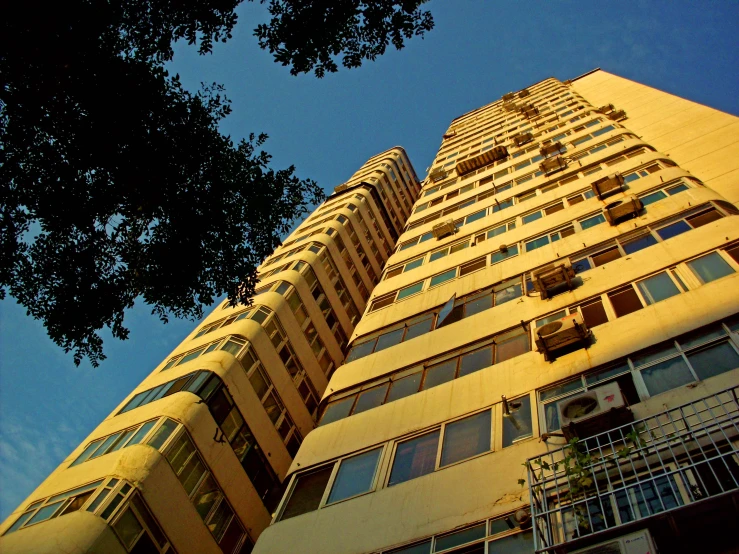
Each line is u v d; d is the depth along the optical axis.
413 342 18.97
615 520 8.60
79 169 11.82
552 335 13.97
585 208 21.53
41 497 18.12
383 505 12.34
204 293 12.91
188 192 12.54
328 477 14.34
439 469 12.59
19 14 10.45
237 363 23.70
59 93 11.28
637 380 11.90
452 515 11.12
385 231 43.97
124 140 11.80
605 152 26.31
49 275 11.92
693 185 18.69
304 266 31.44
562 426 10.91
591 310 15.24
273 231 13.22
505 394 13.80
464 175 35.22
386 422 15.23
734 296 12.62
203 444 20.45
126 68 11.76
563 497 9.73
